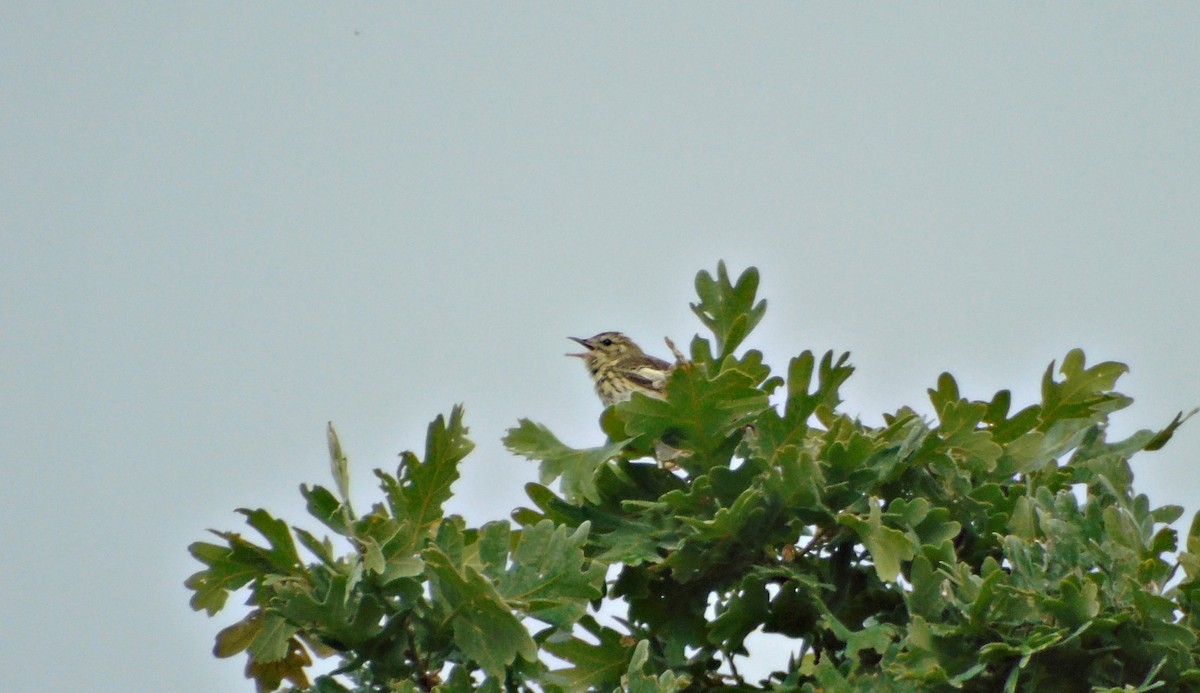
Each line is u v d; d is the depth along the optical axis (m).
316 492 11.14
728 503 12.34
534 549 11.31
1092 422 13.76
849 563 12.24
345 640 11.12
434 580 11.09
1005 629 11.06
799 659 12.15
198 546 11.40
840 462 12.05
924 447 12.42
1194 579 11.32
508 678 11.28
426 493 11.44
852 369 12.50
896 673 10.80
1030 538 12.03
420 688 11.20
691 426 12.60
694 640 12.26
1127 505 12.76
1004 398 13.58
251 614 11.89
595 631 12.29
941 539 11.75
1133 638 10.94
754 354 13.03
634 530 12.48
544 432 12.77
